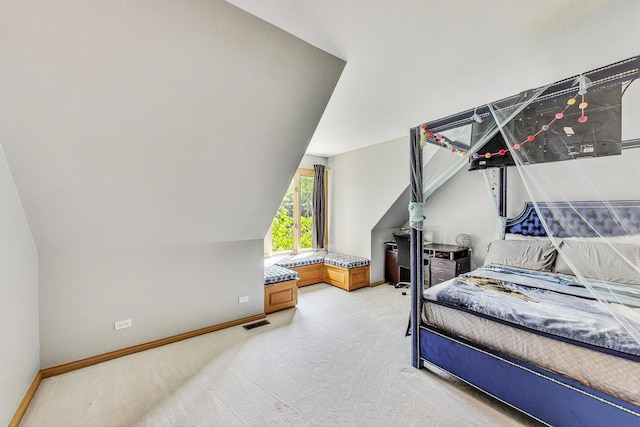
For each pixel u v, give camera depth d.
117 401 1.90
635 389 1.33
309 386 2.06
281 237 5.17
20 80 1.40
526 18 1.59
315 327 3.13
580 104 1.56
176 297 2.83
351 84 2.46
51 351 2.22
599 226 1.64
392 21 1.62
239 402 1.89
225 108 1.98
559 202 1.71
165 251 2.76
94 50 1.42
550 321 1.65
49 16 1.25
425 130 2.28
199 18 1.48
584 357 1.49
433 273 4.15
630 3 1.44
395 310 3.67
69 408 1.83
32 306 2.05
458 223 4.49
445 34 1.74
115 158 1.94
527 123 1.74
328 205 5.67
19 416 1.73
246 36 1.65
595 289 1.64
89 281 2.39
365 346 2.68
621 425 1.34
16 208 1.82
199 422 1.72
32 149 1.69
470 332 1.98
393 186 4.39
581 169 1.66
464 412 1.79
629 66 1.34
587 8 1.49
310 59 1.95
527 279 2.61
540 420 1.60
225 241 3.13
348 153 5.19
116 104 1.67
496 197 3.79
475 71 2.23
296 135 2.48
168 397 1.94
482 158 2.55
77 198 2.04
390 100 2.82
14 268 1.78
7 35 1.25
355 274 4.58
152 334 2.70
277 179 2.84
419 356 2.29
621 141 1.53
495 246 3.44
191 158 2.21
